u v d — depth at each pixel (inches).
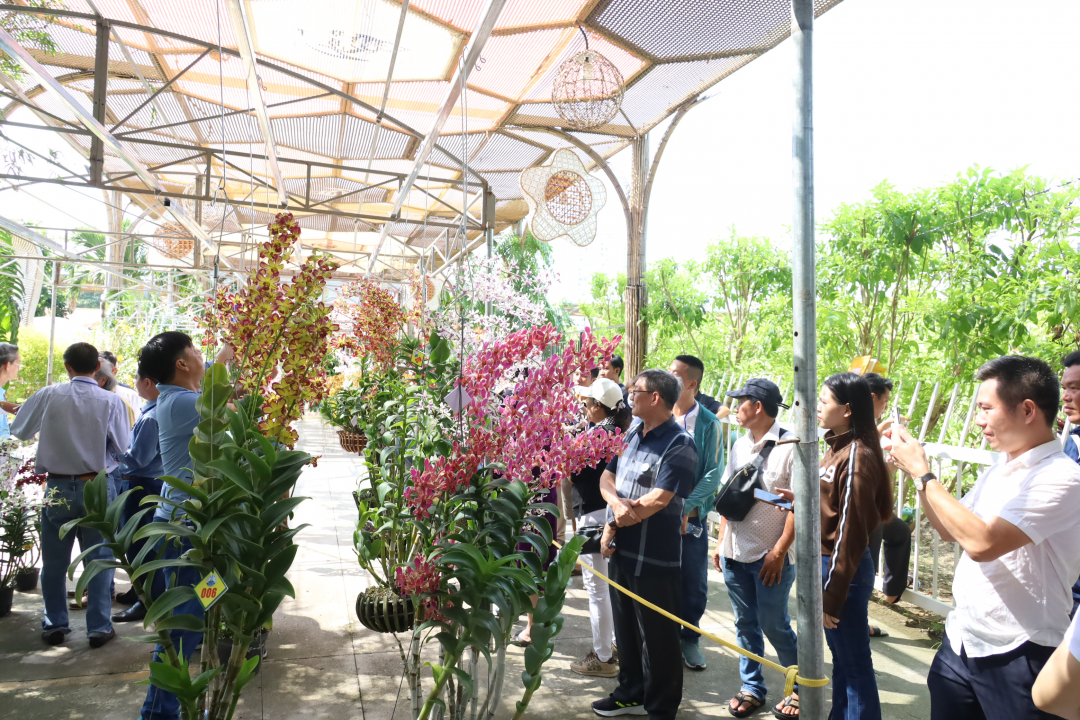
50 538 133.1
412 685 82.9
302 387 78.3
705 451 131.6
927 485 71.2
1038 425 67.6
